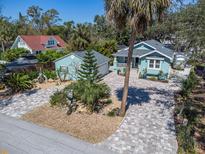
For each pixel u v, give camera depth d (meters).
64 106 15.95
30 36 50.66
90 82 18.05
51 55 29.38
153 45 32.69
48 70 27.12
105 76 28.22
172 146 10.94
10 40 53.22
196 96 19.75
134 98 18.89
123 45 48.97
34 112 14.94
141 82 25.52
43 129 12.41
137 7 11.23
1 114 14.51
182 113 15.29
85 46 41.66
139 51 32.12
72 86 17.70
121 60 32.16
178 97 19.64
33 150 10.20
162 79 27.56
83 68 21.78
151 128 12.92
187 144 10.54
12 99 17.81
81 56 24.50
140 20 11.92
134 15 11.62
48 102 16.98
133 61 33.12
